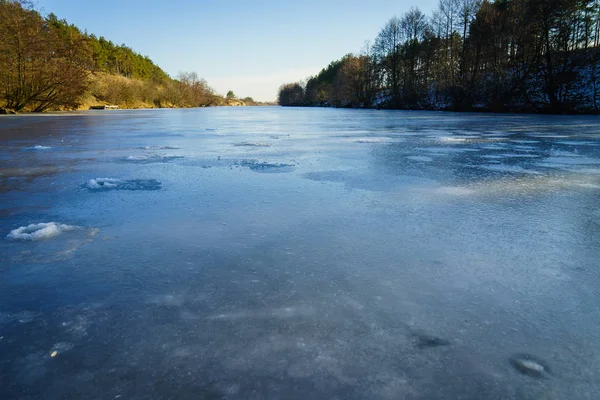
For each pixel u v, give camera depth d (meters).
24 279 2.19
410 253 2.56
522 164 6.35
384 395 1.26
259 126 17.75
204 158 7.15
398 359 1.45
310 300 1.92
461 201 3.97
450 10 43.78
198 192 4.38
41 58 31.94
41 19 32.84
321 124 18.97
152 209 3.66
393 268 2.32
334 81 80.75
